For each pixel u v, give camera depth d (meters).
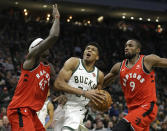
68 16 23.53
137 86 4.98
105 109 4.61
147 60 5.02
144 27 25.72
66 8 22.33
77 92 4.55
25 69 4.31
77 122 4.66
